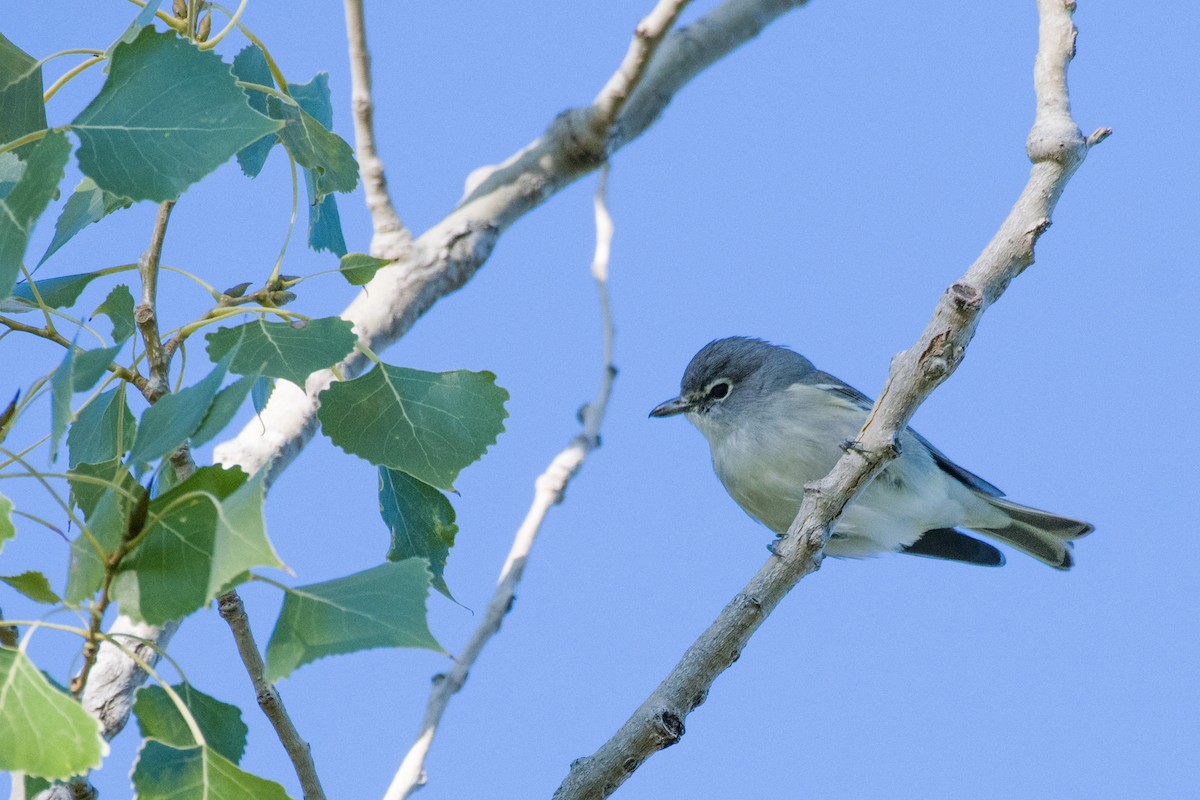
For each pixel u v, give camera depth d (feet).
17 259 15.29
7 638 16.79
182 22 20.06
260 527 13.44
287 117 22.97
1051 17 24.63
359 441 21.31
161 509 16.43
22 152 18.58
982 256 24.07
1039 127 23.95
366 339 34.40
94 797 18.35
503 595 31.50
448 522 22.54
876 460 24.12
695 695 23.02
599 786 22.15
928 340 24.09
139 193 16.17
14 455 16.42
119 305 21.54
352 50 34.86
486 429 21.48
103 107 16.61
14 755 14.58
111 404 20.81
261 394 22.34
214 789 15.99
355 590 15.92
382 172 35.68
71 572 16.55
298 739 20.18
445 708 28.86
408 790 27.17
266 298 21.27
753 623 23.58
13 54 18.81
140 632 24.54
